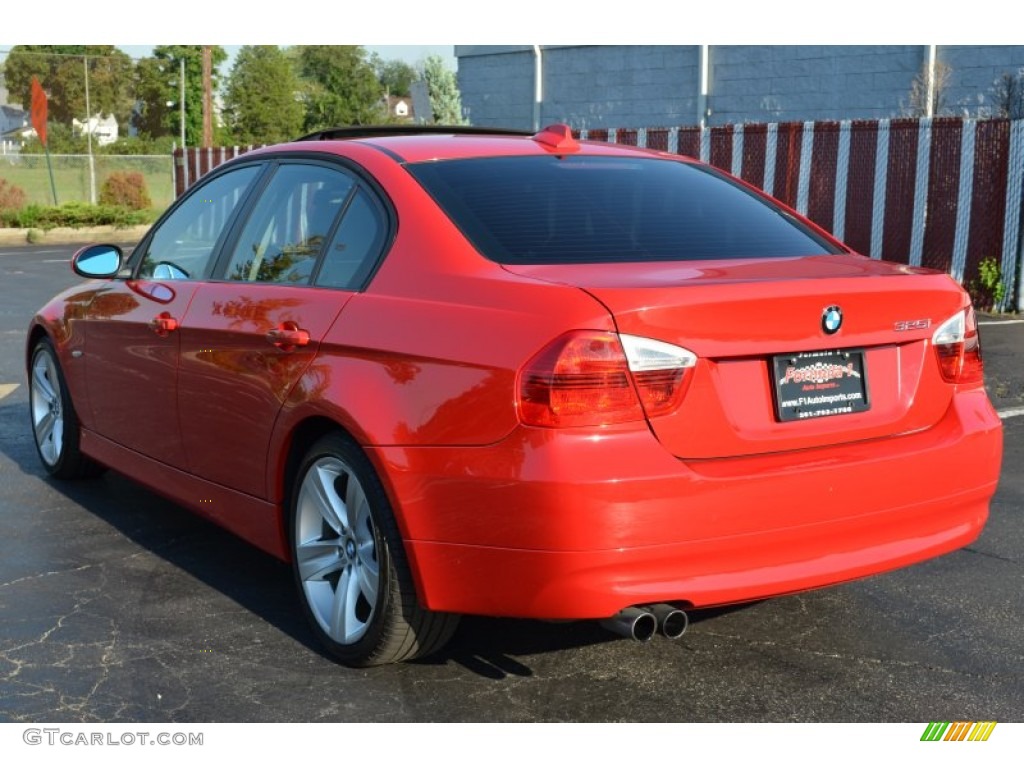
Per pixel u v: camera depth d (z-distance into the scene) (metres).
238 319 4.05
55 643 3.84
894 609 4.16
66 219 29.09
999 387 8.38
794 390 3.27
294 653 3.77
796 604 4.21
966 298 3.68
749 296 3.15
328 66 91.62
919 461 3.42
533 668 3.67
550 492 2.96
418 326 3.33
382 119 91.69
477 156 4.00
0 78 74.62
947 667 3.68
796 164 14.63
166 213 5.02
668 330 3.06
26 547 4.84
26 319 12.54
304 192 4.16
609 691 3.51
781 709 3.39
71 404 5.56
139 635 3.91
